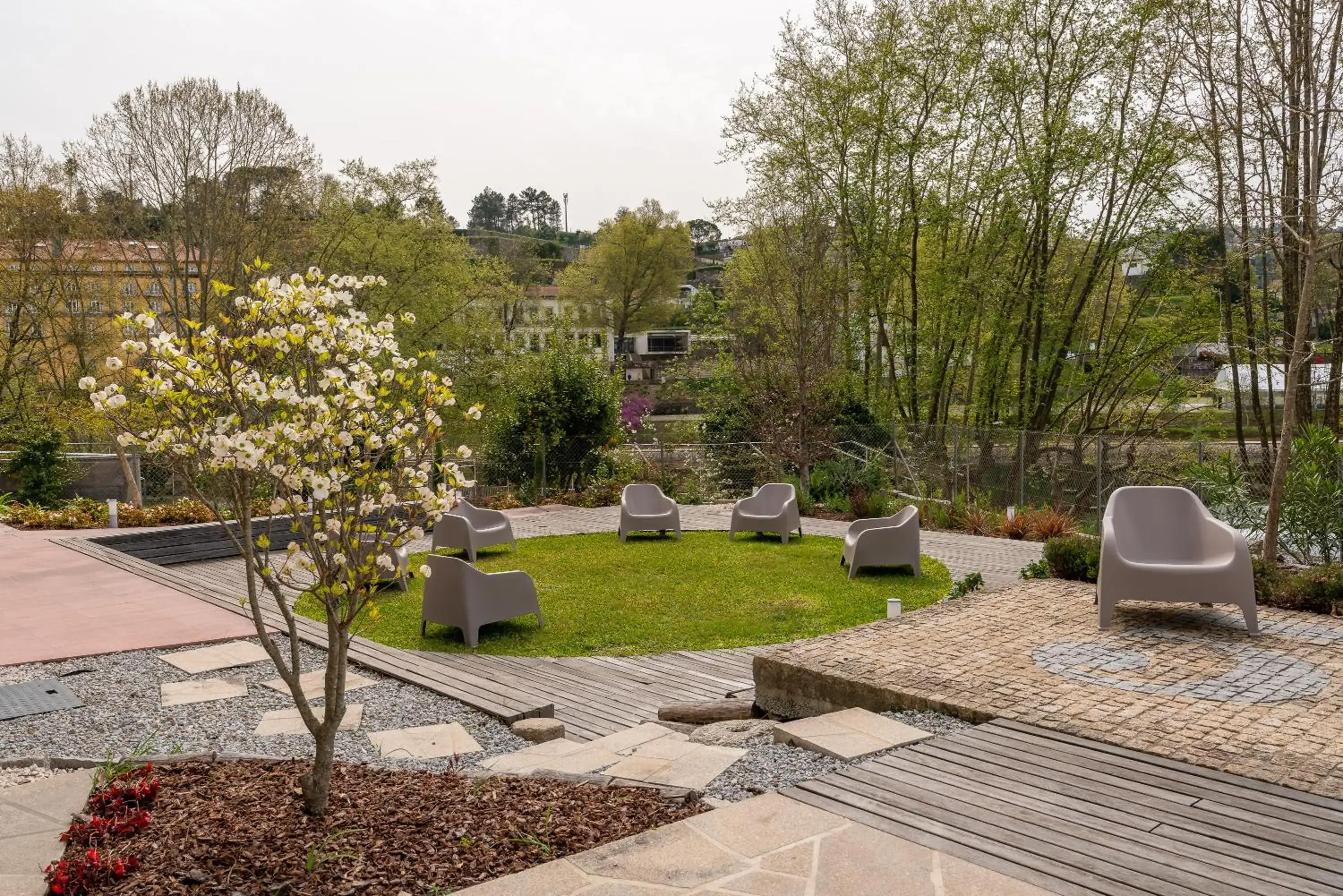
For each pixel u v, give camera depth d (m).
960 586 8.17
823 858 3.14
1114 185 17.20
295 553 3.47
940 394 19.53
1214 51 11.73
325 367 3.60
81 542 11.95
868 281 18.80
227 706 5.59
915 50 17.42
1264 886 2.91
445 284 28.59
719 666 7.14
